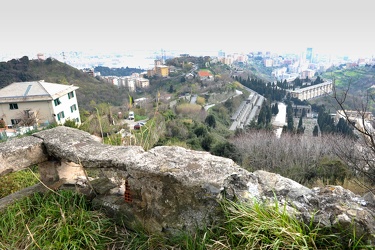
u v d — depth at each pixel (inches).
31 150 83.0
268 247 50.9
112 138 136.2
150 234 67.8
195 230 62.4
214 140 526.3
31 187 90.5
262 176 65.8
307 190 60.5
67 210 74.6
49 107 861.2
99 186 84.1
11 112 859.4
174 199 63.6
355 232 48.8
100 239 68.1
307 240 50.1
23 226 70.4
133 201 73.0
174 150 74.6
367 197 57.2
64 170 93.3
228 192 59.1
